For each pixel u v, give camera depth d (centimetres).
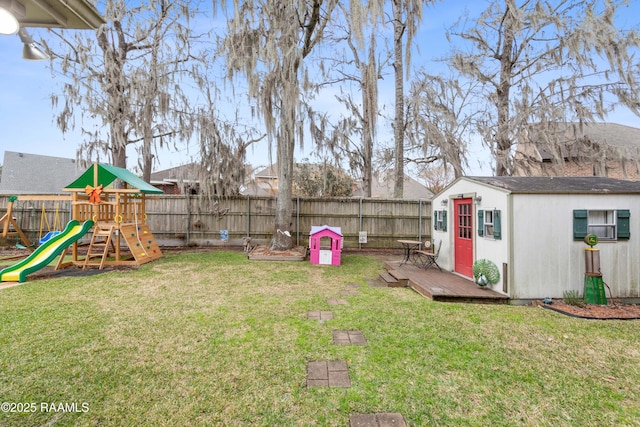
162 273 616
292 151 868
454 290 480
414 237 1048
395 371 253
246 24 744
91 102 917
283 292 489
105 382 229
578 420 197
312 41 830
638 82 816
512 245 455
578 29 819
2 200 979
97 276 584
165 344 294
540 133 940
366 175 1220
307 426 188
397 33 1144
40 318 355
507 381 240
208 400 211
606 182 527
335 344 301
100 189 693
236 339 308
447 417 198
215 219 1046
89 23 201
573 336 328
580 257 459
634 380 244
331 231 752
